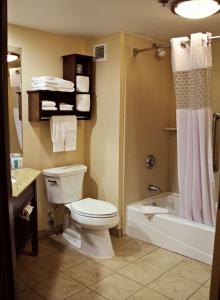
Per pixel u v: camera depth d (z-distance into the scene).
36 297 2.10
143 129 3.35
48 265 2.57
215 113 3.21
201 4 2.06
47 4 2.20
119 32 2.94
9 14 2.43
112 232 3.24
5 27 0.77
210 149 2.59
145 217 3.04
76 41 3.24
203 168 2.63
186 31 2.94
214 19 2.54
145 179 3.46
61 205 3.29
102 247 2.72
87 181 3.48
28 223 2.61
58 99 2.98
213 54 3.18
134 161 3.29
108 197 3.26
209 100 2.54
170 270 2.50
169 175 3.80
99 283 2.29
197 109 2.58
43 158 3.08
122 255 2.77
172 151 3.75
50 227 3.22
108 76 3.11
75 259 2.69
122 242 3.07
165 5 2.19
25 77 2.86
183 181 2.80
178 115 2.70
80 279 2.35
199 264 2.61
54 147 2.96
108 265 2.57
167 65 3.55
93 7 2.25
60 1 2.13
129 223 3.21
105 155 3.24
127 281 2.32
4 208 0.78
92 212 2.62
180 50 2.58
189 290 2.21
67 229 3.13
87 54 3.29
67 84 2.93
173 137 3.72
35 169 2.99
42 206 3.13
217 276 1.14
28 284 2.27
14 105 2.80
